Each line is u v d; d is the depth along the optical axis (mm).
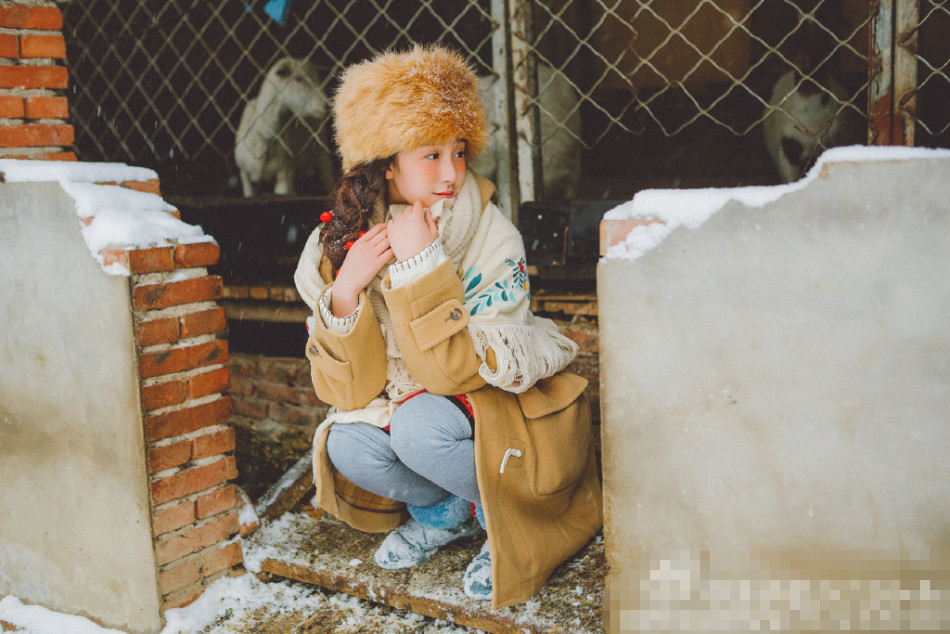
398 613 2330
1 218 2404
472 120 1986
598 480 2406
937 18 3930
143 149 6480
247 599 2439
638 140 6355
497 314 2000
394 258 2055
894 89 2562
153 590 2311
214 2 6684
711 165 6305
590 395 2881
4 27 2777
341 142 2047
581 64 6035
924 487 1493
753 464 1634
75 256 2232
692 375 1656
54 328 2346
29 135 2869
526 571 2053
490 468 2002
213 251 2354
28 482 2559
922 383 1462
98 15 6070
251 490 3117
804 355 1547
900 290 1449
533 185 3188
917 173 1403
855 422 1527
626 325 1705
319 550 2502
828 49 4707
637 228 1659
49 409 2426
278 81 5273
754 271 1560
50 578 2596
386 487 2174
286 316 3537
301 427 3518
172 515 2320
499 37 3072
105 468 2328
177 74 6766
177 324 2270
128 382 2201
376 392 2123
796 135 4531
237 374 3711
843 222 1472
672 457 1715
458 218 2037
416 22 6473
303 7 6793
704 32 5777
